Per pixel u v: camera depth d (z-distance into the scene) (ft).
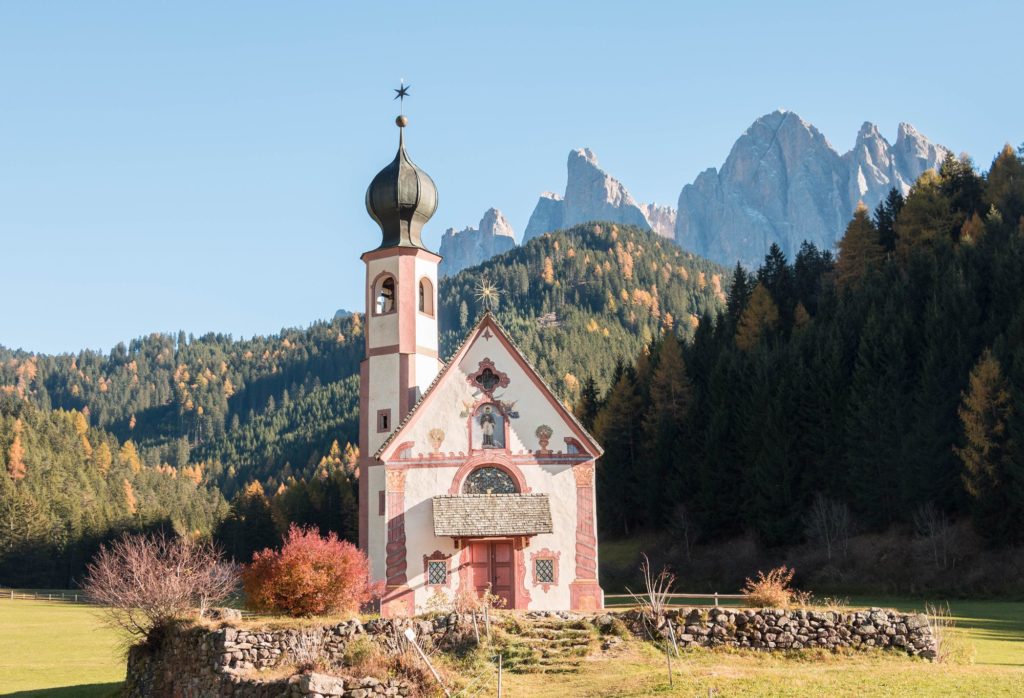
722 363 370.53
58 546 536.01
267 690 102.99
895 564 277.44
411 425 168.96
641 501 366.43
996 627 175.94
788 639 118.93
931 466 291.17
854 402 314.35
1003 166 441.68
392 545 165.17
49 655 199.11
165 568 142.10
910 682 99.25
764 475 320.29
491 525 163.53
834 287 427.74
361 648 113.60
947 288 327.67
